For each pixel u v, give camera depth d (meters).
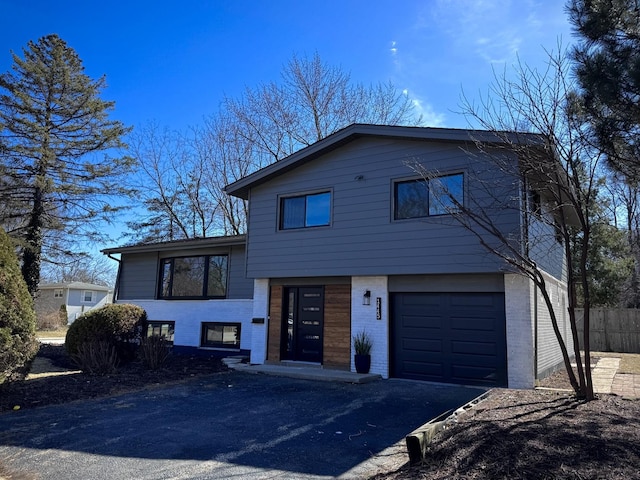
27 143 21.77
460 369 9.43
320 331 11.50
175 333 15.41
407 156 10.23
